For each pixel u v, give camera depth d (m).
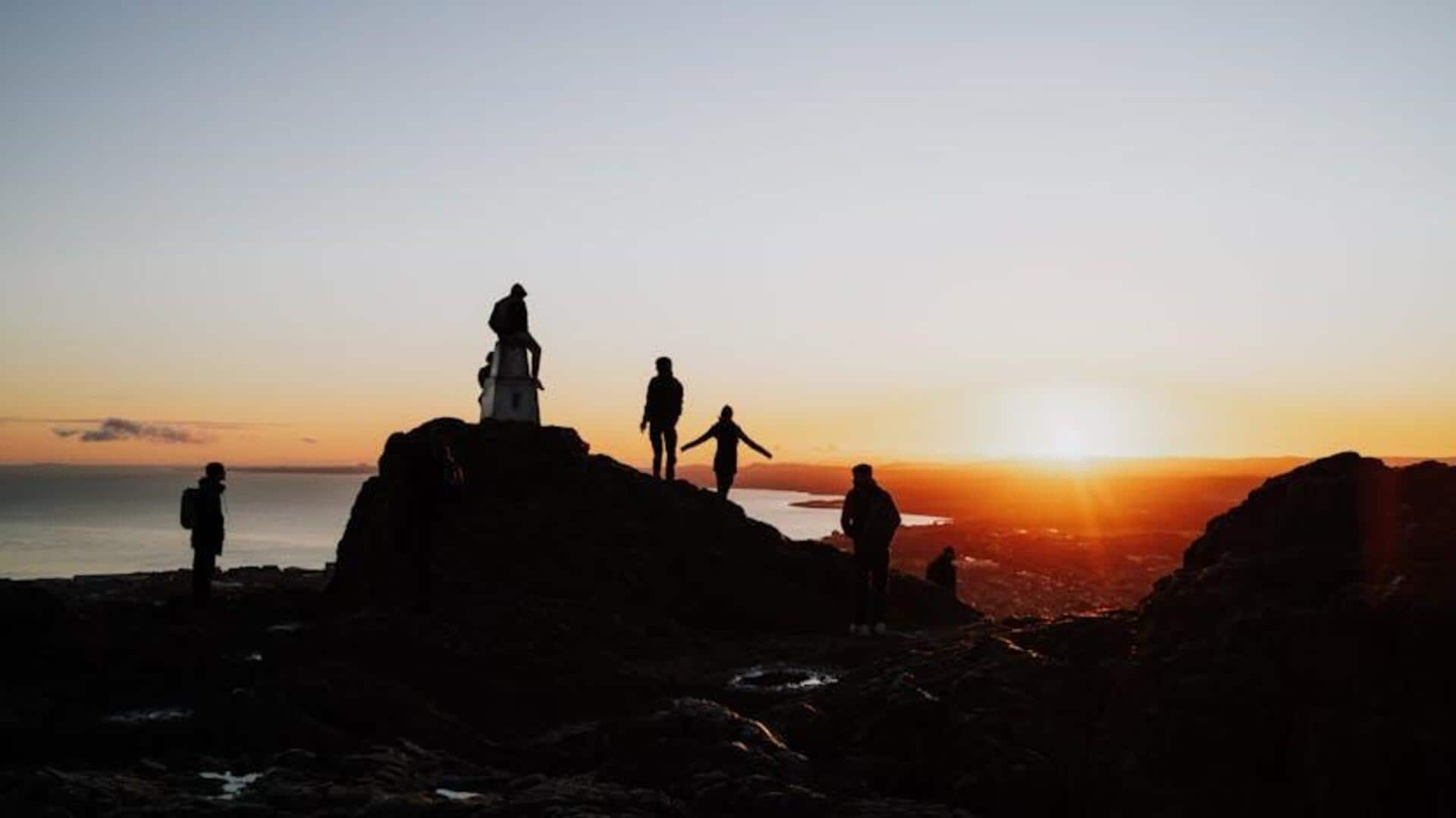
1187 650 13.13
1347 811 11.43
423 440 21.53
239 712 14.67
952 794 12.55
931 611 26.41
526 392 28.77
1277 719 12.34
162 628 18.72
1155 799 12.12
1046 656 14.65
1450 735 11.45
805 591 24.81
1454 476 14.67
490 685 17.75
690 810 11.50
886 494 22.56
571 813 10.89
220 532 22.83
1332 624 12.62
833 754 13.52
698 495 27.67
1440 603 12.08
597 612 21.58
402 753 13.90
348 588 23.91
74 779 11.79
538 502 25.41
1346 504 14.59
